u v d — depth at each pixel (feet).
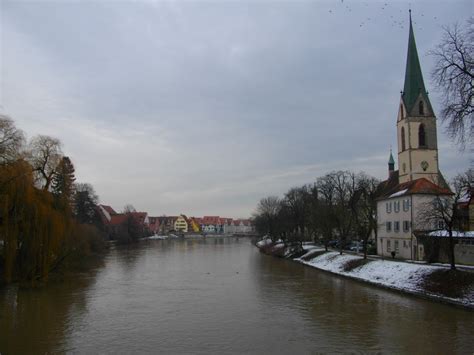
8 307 124.67
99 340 92.12
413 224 205.87
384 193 269.44
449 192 205.98
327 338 91.71
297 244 316.81
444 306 121.49
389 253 234.99
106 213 622.95
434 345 85.25
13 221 137.18
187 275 206.59
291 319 109.91
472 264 160.66
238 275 206.18
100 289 160.66
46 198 155.02
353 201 258.98
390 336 92.07
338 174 306.76
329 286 166.50
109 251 389.19
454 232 170.09
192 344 89.10
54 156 165.48
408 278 152.46
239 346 87.35
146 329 101.19
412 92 249.75
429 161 245.45
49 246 151.02
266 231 489.26
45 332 98.27
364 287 162.20
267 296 144.77
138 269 234.38
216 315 115.75
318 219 294.46
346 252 259.60
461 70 88.79
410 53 252.62
